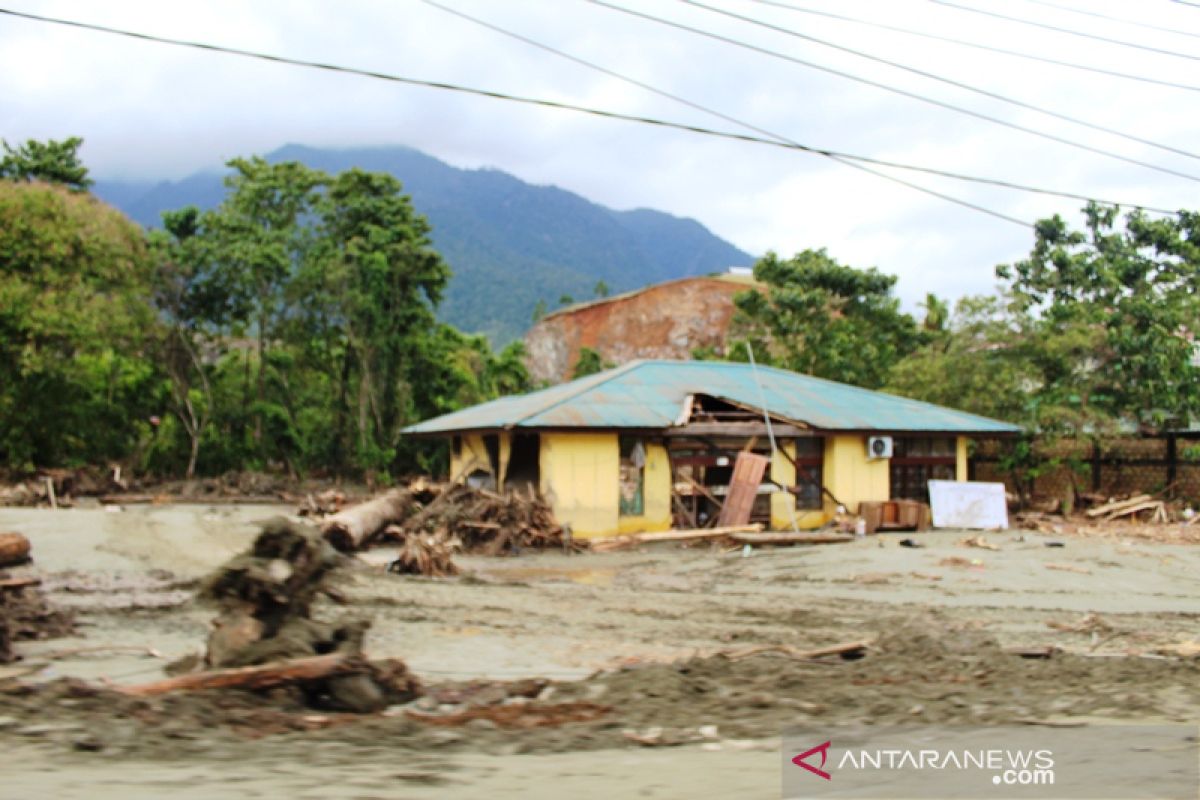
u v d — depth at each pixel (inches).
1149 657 460.4
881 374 1807.3
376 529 973.2
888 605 637.3
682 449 1125.1
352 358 2094.0
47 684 334.0
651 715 324.2
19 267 1599.4
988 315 1498.5
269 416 1948.8
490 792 229.6
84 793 220.4
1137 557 872.3
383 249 1999.3
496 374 2491.4
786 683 377.7
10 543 662.5
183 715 302.0
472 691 364.2
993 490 1181.7
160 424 1904.5
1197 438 1424.7
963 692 365.1
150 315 1758.1
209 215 1939.0
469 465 1294.3
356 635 381.4
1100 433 1389.0
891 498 1226.0
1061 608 636.1
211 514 1298.0
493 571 837.2
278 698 334.0
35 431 1678.2
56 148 2028.8
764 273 1935.3
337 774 243.3
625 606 618.5
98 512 1186.6
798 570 815.7
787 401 1226.0
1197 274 1533.0
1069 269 1589.6
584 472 1071.6
